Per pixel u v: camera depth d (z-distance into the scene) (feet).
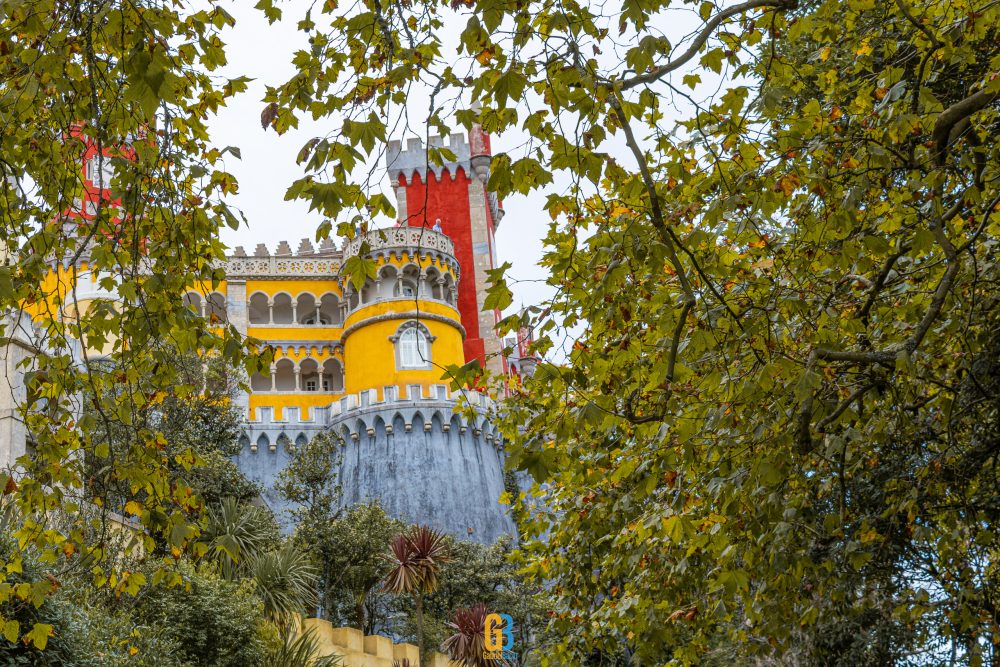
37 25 26.32
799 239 36.63
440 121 24.77
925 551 45.52
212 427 157.07
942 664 45.68
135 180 29.12
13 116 27.22
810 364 29.50
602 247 30.63
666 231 25.61
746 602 39.17
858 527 44.60
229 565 112.16
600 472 40.06
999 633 36.04
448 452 238.68
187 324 29.50
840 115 38.09
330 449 199.72
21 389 83.51
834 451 34.37
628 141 24.11
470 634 138.00
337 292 264.52
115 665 65.57
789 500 36.52
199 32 29.71
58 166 30.25
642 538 38.09
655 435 37.76
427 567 139.54
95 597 74.18
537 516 50.24
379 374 244.42
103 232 31.09
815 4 48.88
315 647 112.06
